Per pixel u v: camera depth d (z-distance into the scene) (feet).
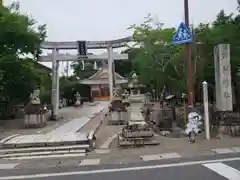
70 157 38.47
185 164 32.55
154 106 84.94
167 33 77.56
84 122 78.43
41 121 71.10
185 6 47.60
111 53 104.27
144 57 81.30
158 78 84.99
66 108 143.43
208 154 37.32
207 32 68.74
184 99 79.46
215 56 52.75
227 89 51.21
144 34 81.51
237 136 47.93
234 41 65.05
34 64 87.45
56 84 95.61
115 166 32.89
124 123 72.33
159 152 39.52
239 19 68.80
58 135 50.42
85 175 29.53
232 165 31.27
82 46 98.68
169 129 56.80
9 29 67.56
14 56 74.38
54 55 98.02
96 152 41.06
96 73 222.69
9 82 80.23
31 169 32.91
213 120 53.57
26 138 47.24
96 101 209.05
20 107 100.68
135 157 37.22
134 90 188.65
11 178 29.43
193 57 66.64
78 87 202.80
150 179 27.02
